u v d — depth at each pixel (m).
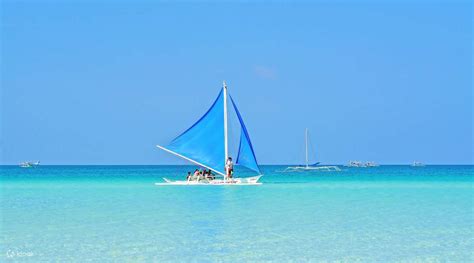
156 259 16.22
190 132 47.50
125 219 24.48
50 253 17.03
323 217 25.19
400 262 15.86
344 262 15.87
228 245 18.25
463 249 17.56
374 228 21.81
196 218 24.84
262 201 33.34
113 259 16.20
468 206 30.34
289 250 17.47
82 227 22.12
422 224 22.83
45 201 33.72
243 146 47.16
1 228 21.83
